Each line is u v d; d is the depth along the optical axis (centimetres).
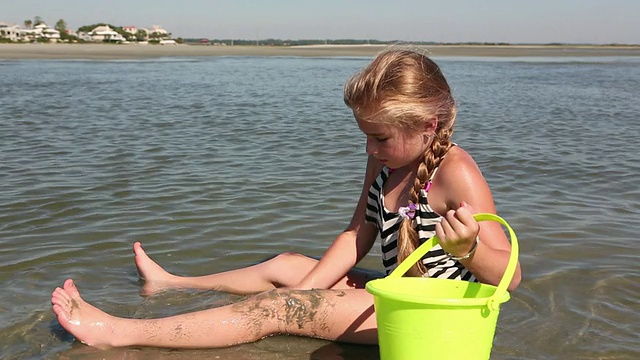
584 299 319
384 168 292
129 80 1783
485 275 242
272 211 468
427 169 262
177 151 691
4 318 291
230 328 266
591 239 411
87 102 1182
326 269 298
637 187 550
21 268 352
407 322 211
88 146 709
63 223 431
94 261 366
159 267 335
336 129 877
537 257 378
